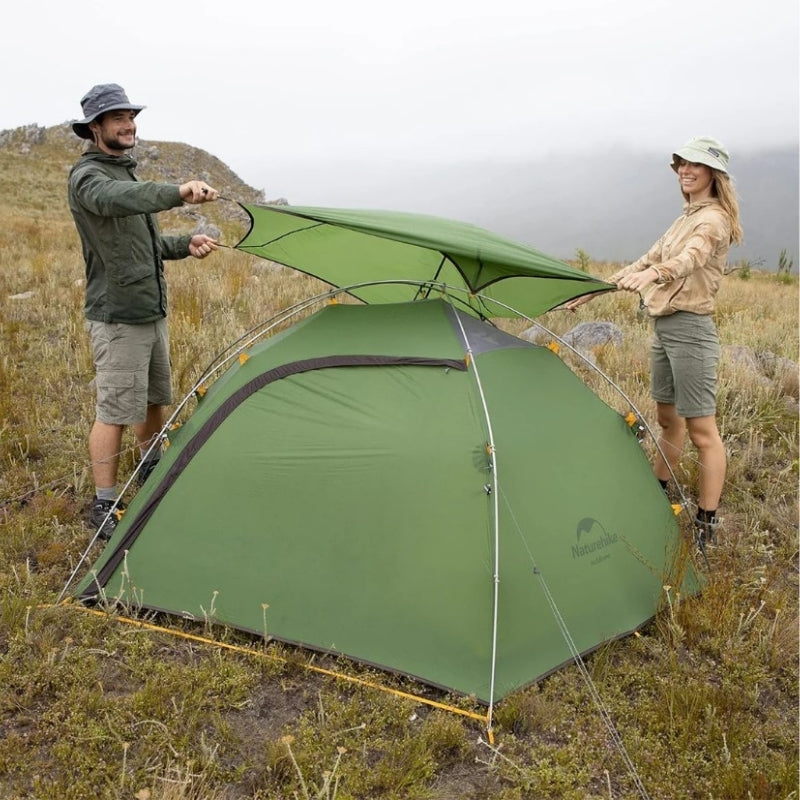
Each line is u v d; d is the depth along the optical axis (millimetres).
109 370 4191
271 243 4434
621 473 3863
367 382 3693
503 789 2607
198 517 3646
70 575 3773
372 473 3475
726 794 2592
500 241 4043
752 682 3186
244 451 3695
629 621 3514
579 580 3441
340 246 4473
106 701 2834
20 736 2654
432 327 3781
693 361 4125
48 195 39750
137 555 3648
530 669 3162
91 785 2488
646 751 2781
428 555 3295
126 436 5320
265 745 2717
